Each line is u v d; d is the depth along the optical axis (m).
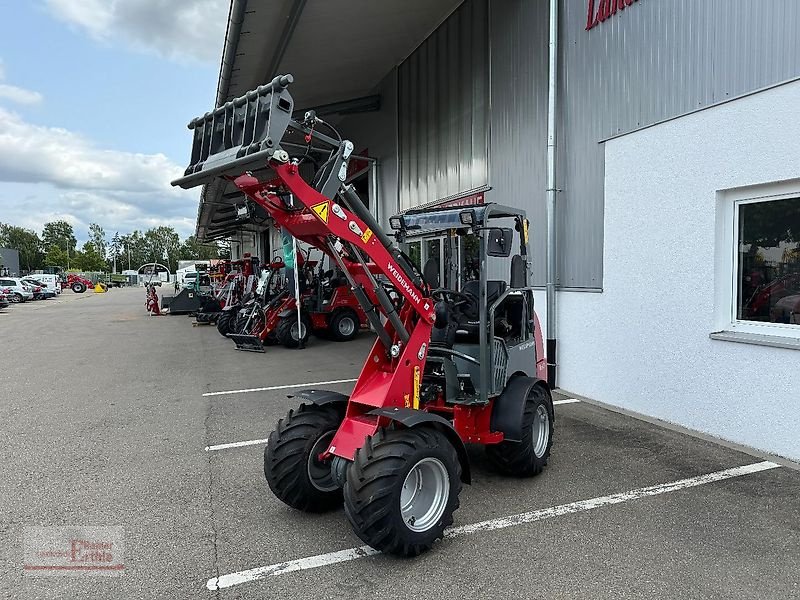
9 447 5.71
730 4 5.29
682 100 5.80
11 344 14.27
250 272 18.78
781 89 4.86
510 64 8.87
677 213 5.89
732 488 4.35
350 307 13.49
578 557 3.39
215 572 3.32
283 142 3.53
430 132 12.18
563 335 7.66
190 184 3.67
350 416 3.88
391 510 3.21
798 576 3.15
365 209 3.75
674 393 5.99
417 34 12.05
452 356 4.59
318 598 3.04
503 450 4.54
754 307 5.37
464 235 4.85
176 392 8.23
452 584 3.14
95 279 82.19
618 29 6.61
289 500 3.96
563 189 7.60
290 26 9.31
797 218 4.94
